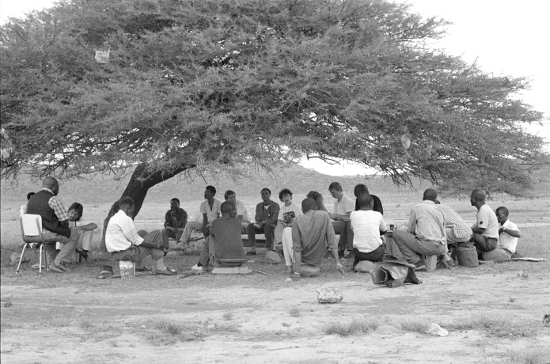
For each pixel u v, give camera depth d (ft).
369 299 38.60
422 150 59.52
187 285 46.26
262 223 65.57
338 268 49.60
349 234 59.67
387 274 43.19
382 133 57.88
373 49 55.88
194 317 33.53
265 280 47.98
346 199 59.93
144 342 27.99
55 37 56.18
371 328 29.76
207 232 65.00
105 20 58.85
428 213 49.62
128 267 50.70
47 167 64.18
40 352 26.25
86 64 58.08
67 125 54.65
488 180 67.10
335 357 25.02
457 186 68.18
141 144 58.29
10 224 158.51
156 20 60.03
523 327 29.25
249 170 53.62
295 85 54.24
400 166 62.80
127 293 43.01
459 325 29.89
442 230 49.80
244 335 29.25
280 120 54.75
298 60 55.21
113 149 57.62
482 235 55.06
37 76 56.44
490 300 37.37
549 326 29.53
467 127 61.36
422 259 50.31
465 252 52.21
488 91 61.72
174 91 52.95
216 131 53.78
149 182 69.77
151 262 60.44
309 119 56.13
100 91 52.54
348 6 58.39
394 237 50.19
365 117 55.67
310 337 28.66
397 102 56.08
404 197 303.89
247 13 57.47
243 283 46.83
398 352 25.64
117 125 51.96
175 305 38.01
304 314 34.06
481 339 27.50
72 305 38.09
